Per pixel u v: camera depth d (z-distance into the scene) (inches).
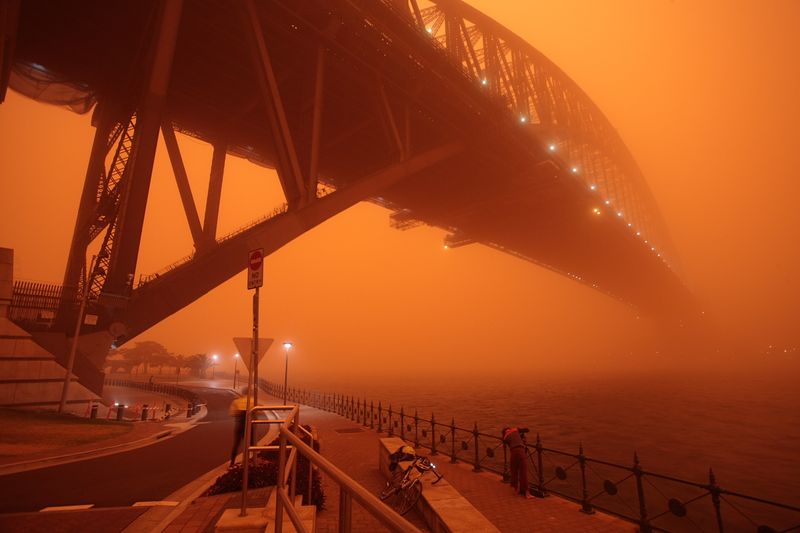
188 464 435.5
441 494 263.9
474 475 410.3
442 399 2070.6
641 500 274.4
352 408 861.8
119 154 911.7
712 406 1568.7
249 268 294.2
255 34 839.7
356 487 76.0
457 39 1502.2
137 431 645.3
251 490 287.6
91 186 1019.9
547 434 1008.9
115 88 1050.7
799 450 805.2
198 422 850.1
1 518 262.1
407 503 283.1
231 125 1238.9
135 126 744.3
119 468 416.2
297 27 919.7
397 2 1075.9
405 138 1147.9
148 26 832.3
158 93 735.7
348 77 1073.5
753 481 613.3
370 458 462.9
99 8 880.9
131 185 708.0
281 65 1048.2
